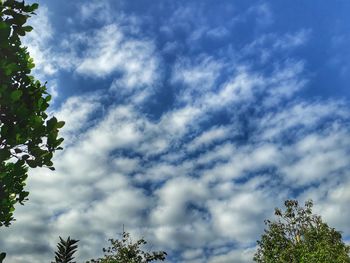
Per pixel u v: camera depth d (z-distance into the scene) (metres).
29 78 6.50
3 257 5.80
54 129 6.33
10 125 5.86
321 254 31.81
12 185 6.04
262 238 37.28
